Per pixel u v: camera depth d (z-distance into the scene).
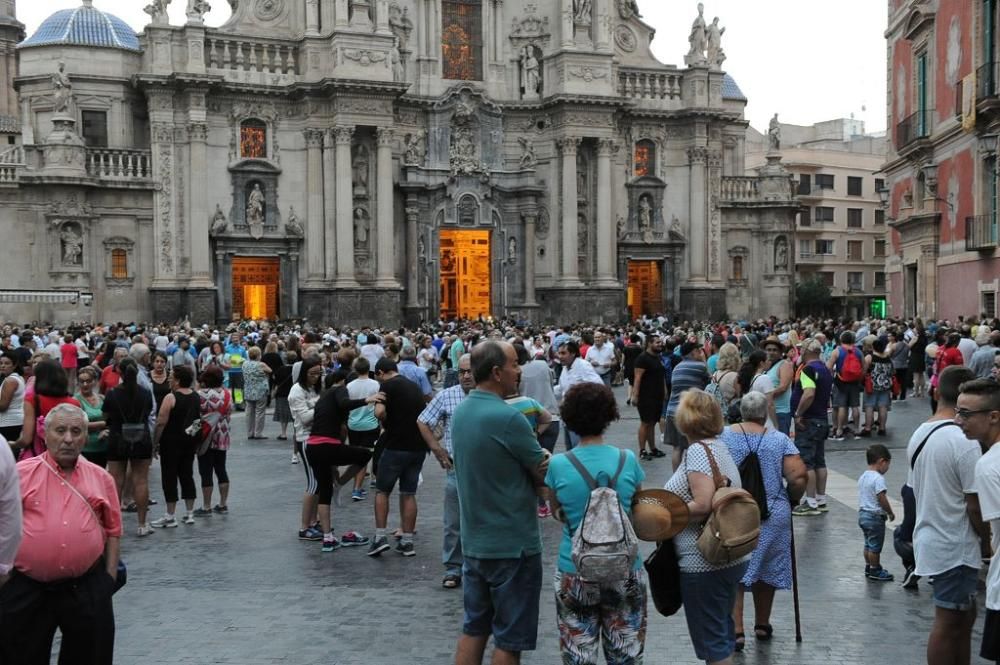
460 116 60.56
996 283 35.56
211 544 15.69
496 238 61.88
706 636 8.75
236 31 56.19
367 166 57.50
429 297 60.06
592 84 60.88
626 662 8.23
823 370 17.14
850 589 12.83
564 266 60.97
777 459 10.70
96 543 8.47
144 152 54.28
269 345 29.53
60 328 44.91
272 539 16.03
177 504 18.75
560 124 60.94
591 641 8.31
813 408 17.19
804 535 15.64
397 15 59.53
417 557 14.85
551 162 62.12
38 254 51.88
